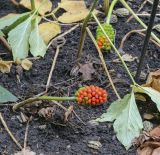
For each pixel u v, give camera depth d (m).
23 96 1.04
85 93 0.90
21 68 1.10
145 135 0.96
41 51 0.95
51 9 1.25
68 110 0.99
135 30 1.20
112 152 0.93
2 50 1.15
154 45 1.18
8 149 0.93
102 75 1.09
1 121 0.98
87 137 0.96
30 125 0.98
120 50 1.16
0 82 1.07
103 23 1.17
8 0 1.30
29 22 0.97
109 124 0.98
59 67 1.11
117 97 1.04
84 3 1.25
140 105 1.04
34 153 0.92
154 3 0.93
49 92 1.05
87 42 1.17
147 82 1.04
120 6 1.29
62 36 1.18
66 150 0.93
